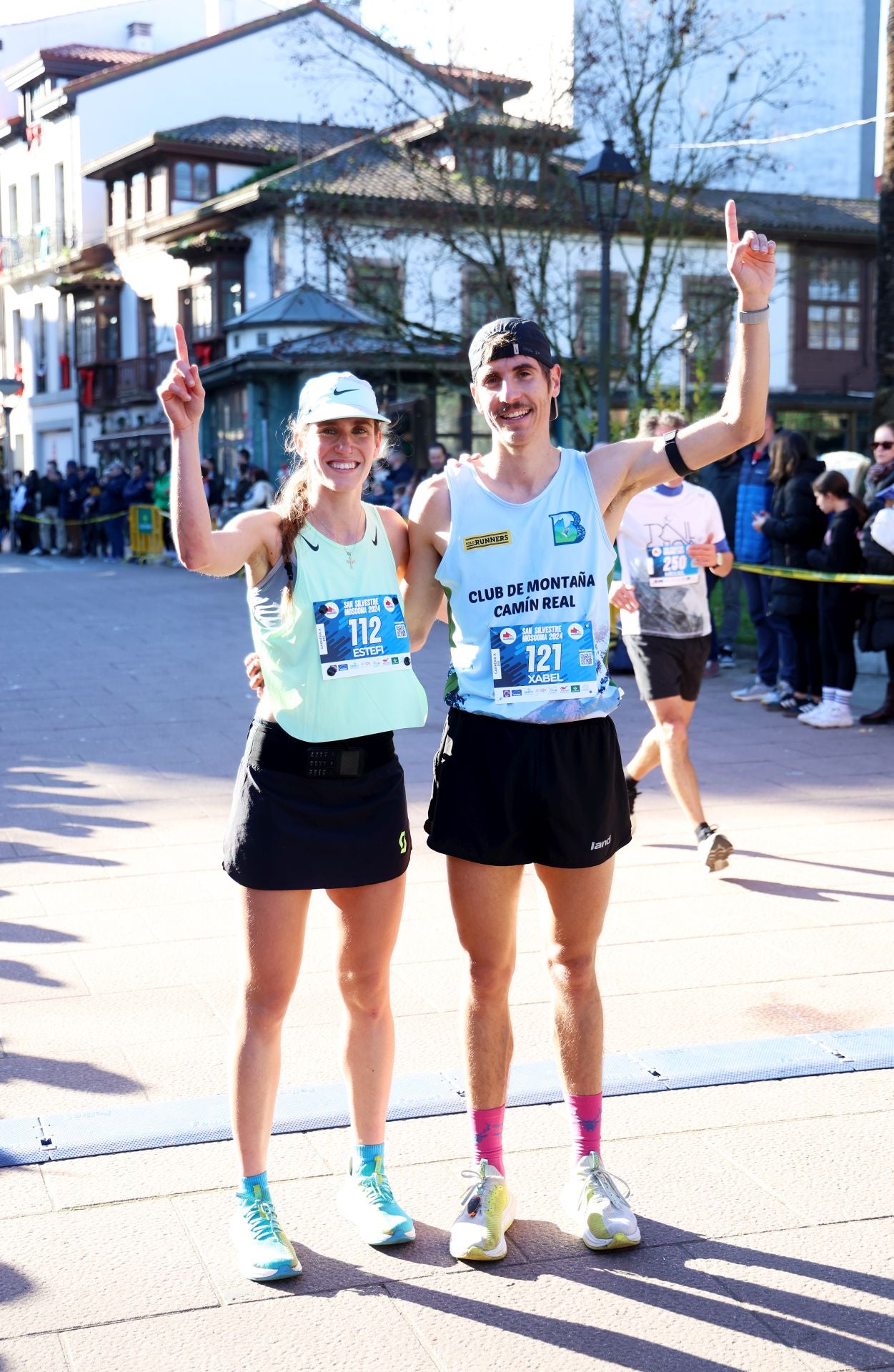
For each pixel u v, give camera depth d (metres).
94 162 38.00
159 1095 3.73
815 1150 3.42
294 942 3.04
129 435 38.25
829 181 32.31
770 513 9.83
